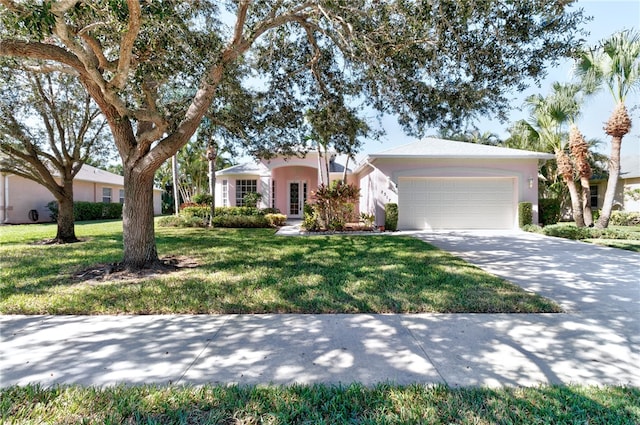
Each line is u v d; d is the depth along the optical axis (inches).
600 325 155.1
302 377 111.0
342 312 173.0
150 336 143.2
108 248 372.8
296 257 320.8
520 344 135.5
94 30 195.9
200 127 372.5
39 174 418.9
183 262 300.0
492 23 202.5
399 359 123.3
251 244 408.2
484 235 507.2
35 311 173.0
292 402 96.3
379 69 256.1
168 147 251.1
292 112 366.9
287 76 343.0
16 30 154.9
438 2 192.1
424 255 327.9
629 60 483.2
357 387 103.2
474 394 100.1
